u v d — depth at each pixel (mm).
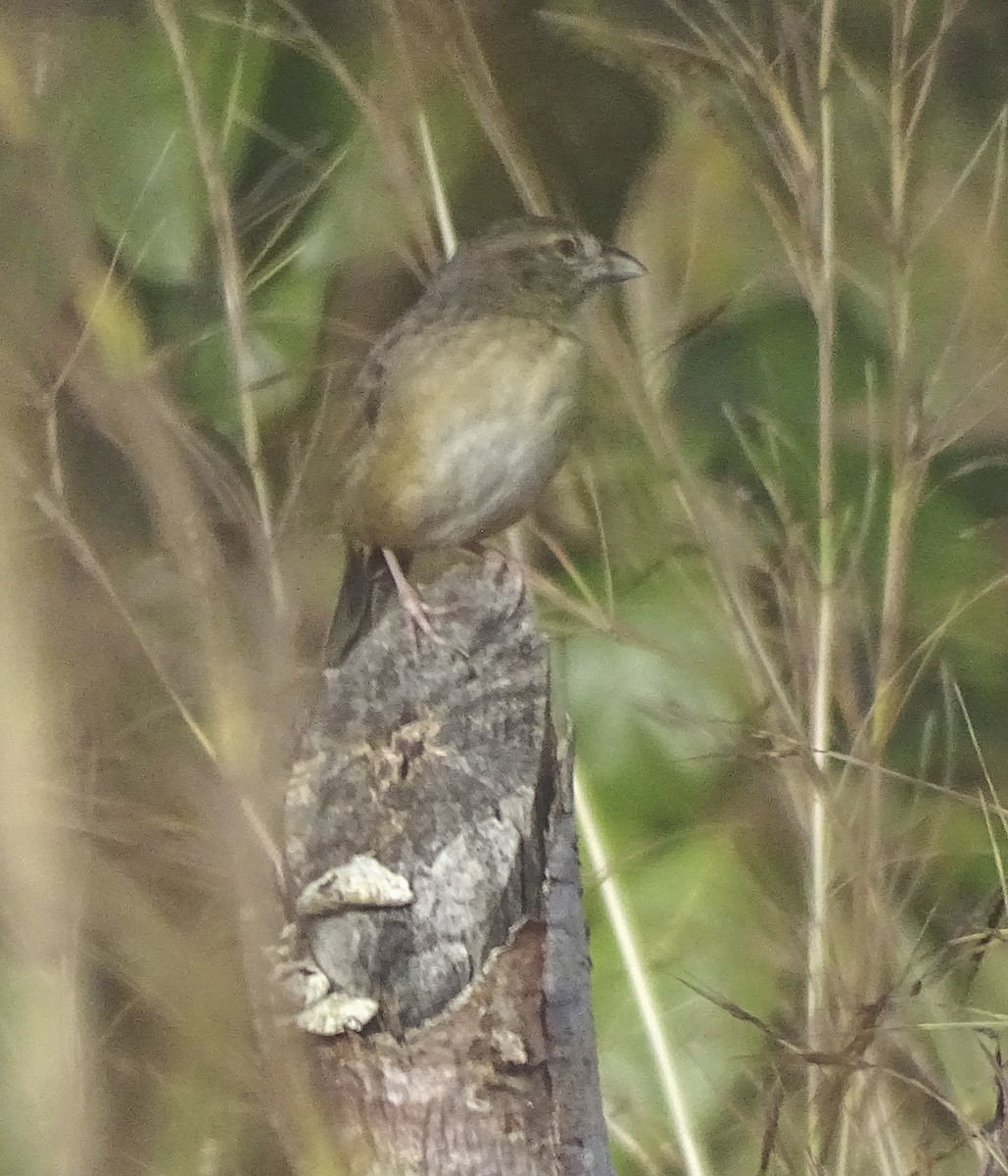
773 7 9586
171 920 7215
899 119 9047
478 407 7629
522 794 5746
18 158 8852
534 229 7871
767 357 10422
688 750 9703
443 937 5602
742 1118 9031
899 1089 8859
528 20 10445
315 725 6051
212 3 9922
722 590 9273
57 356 8438
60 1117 7410
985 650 10547
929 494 10086
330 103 10078
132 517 8578
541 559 10281
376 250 10211
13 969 7441
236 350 8969
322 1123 5672
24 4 9445
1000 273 10281
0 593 7852
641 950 9078
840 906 8992
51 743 7578
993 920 8203
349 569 8297
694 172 10297
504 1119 5586
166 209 9680
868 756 9094
